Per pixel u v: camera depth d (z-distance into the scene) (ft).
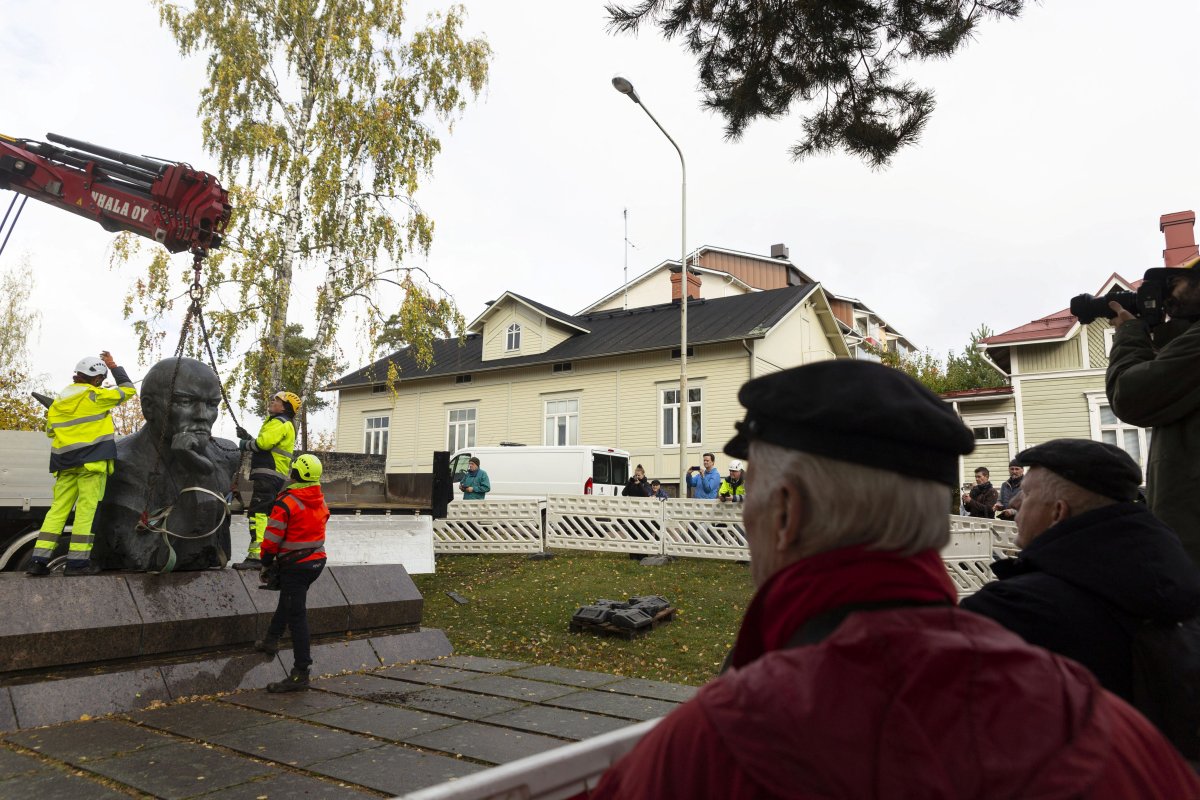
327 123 55.26
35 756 14.49
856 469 2.61
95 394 19.93
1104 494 5.58
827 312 86.63
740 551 39.99
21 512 27.22
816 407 2.66
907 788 1.99
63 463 19.44
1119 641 4.86
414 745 15.33
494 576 38.19
